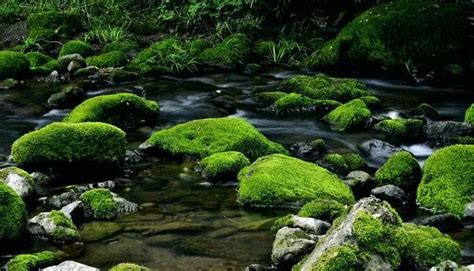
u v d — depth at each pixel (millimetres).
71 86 9984
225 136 6797
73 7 14188
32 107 8977
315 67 11047
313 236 4621
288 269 4410
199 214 5426
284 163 5945
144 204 5633
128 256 4699
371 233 4070
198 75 10859
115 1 14375
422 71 10523
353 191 5914
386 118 8008
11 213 4875
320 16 12727
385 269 3996
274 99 9016
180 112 8734
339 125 7871
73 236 4891
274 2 12758
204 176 6199
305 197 5516
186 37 12828
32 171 6312
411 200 5742
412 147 7312
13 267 4359
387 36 10758
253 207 5539
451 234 5047
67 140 6352
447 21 10719
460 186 5559
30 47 12305
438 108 8984
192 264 4570
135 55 11773
